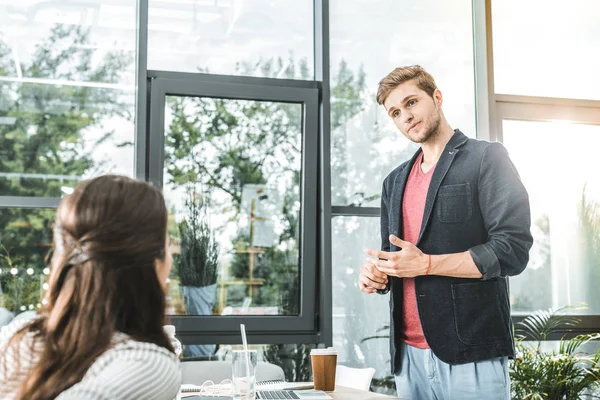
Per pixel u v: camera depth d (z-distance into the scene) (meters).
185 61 3.94
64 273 0.94
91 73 3.78
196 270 3.82
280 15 4.12
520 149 4.43
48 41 3.74
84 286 0.91
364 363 4.00
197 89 3.85
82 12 3.80
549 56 4.53
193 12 3.98
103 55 3.81
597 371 3.97
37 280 3.62
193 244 3.83
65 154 3.70
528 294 4.30
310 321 3.93
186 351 3.78
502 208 2.24
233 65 4.01
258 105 3.97
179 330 3.76
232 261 3.88
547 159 4.45
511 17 4.51
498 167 2.28
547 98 4.47
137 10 3.87
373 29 4.24
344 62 4.17
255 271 3.91
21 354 0.96
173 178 3.82
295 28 4.13
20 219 3.63
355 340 4.00
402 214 2.48
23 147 3.66
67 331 0.91
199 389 2.18
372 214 4.08
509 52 4.48
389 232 2.55
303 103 4.01
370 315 4.04
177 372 0.93
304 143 3.99
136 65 3.83
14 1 3.72
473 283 2.24
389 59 4.24
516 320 4.22
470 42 4.38
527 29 4.52
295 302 3.95
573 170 4.47
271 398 1.95
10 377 0.96
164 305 0.98
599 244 4.43
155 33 3.91
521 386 3.91
